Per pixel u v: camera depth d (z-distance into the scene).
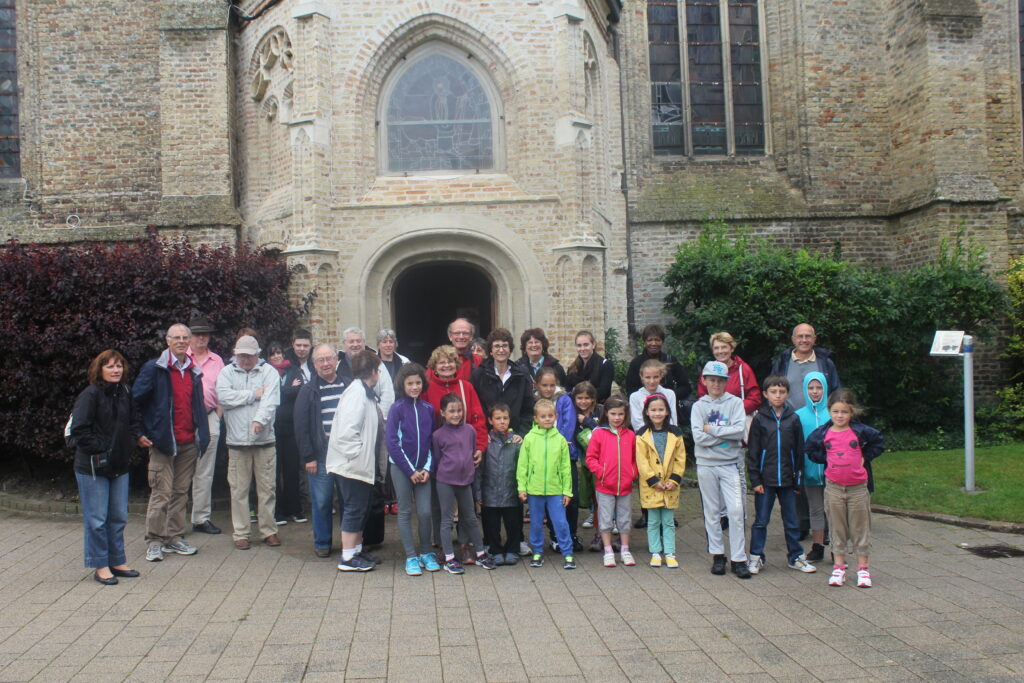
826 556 7.39
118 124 15.23
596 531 8.36
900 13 16.20
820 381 7.17
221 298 10.22
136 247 10.82
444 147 12.30
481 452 7.16
